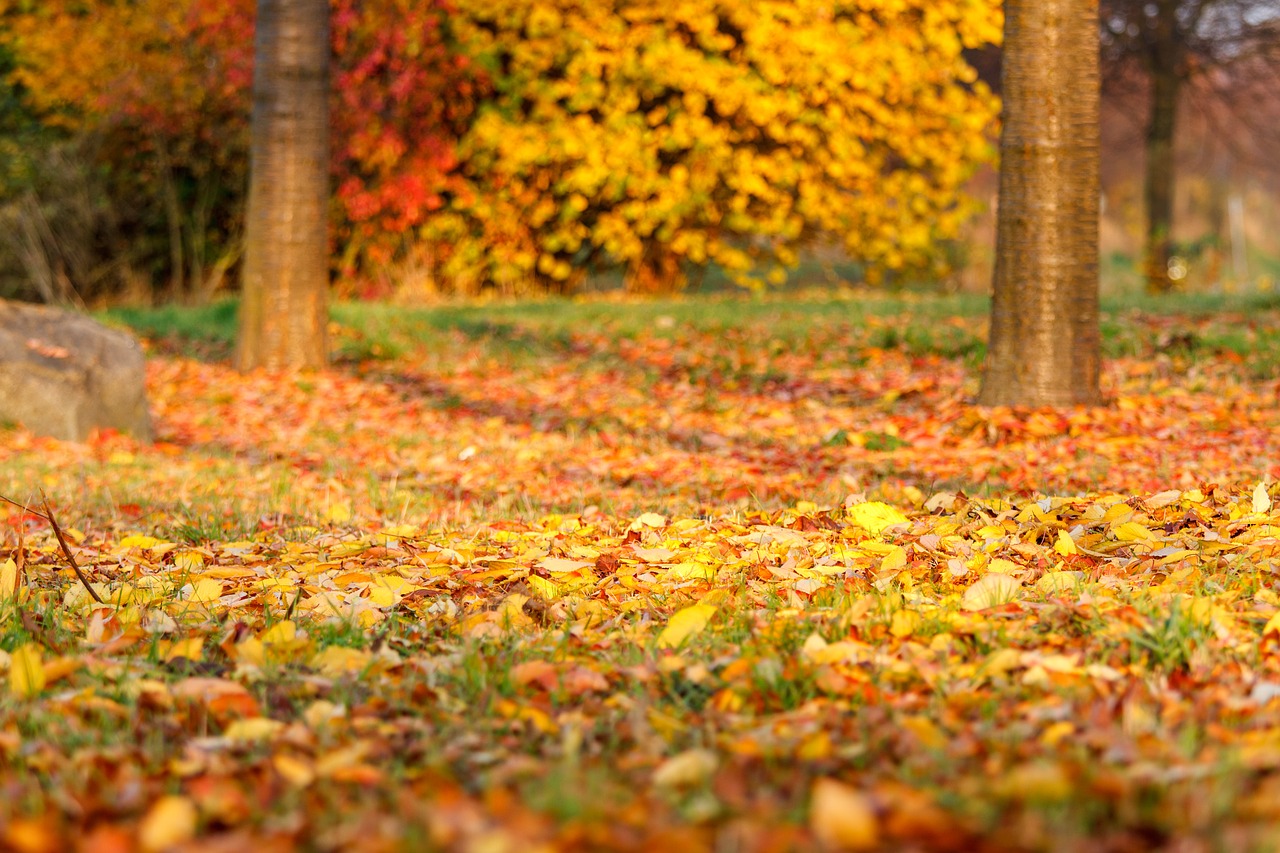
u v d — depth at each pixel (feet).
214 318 55.67
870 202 66.64
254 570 16.99
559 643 12.60
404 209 62.08
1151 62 80.28
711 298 65.87
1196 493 18.61
